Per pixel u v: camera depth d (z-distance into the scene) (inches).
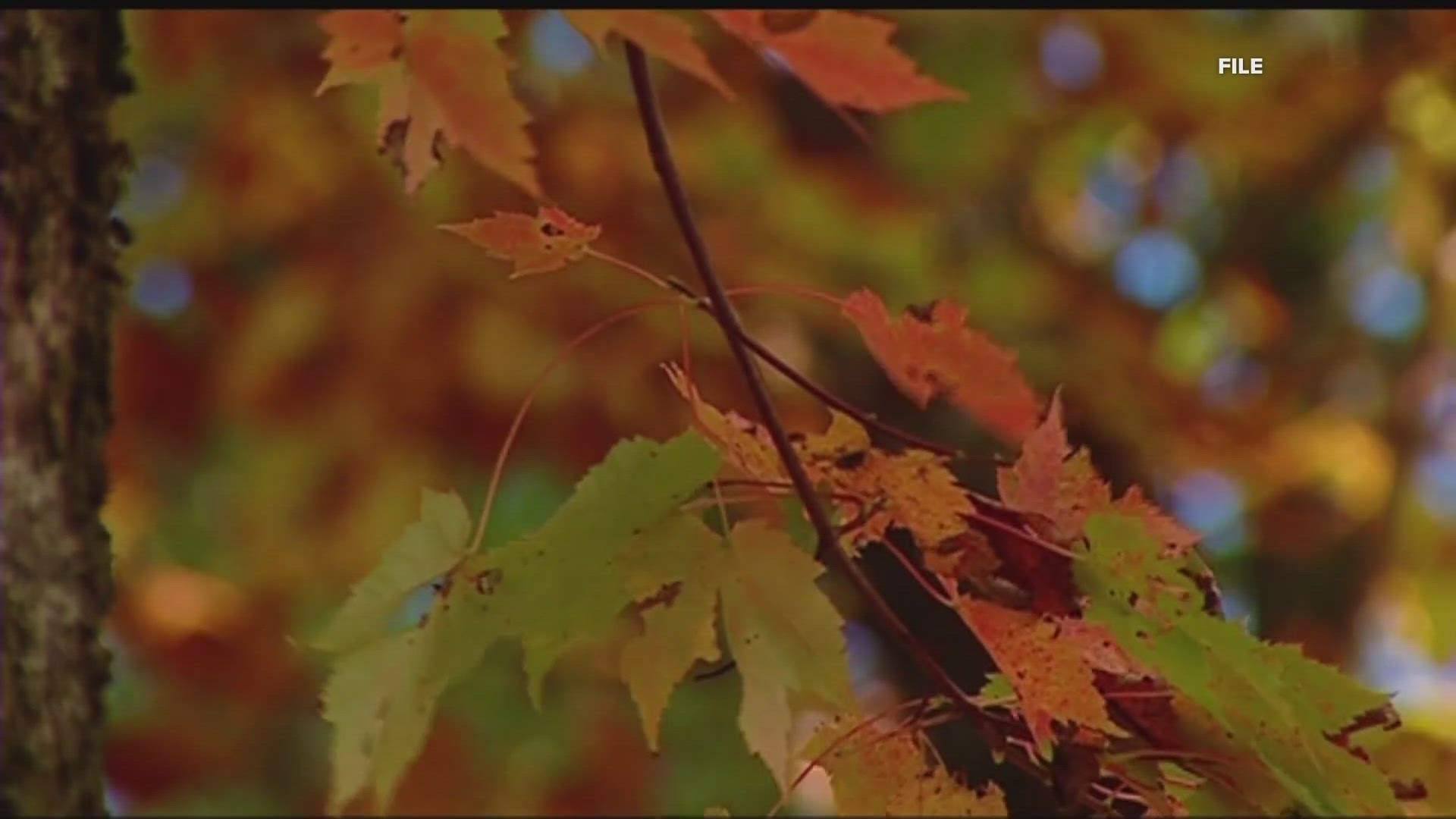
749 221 215.9
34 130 72.2
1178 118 244.8
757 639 73.7
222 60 210.1
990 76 220.1
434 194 209.5
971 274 232.1
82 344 72.1
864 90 68.2
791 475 72.5
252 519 229.3
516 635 72.2
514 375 208.8
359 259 211.3
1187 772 74.3
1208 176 276.1
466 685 243.8
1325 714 69.1
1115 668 71.4
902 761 76.9
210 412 229.8
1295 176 270.4
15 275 71.0
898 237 218.7
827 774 76.9
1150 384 241.9
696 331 209.3
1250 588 278.2
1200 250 283.3
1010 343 231.0
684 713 250.8
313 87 212.1
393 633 71.4
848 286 218.2
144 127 213.8
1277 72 249.0
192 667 248.7
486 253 71.6
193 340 228.1
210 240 219.1
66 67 73.4
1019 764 75.5
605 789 243.0
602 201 211.6
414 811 237.6
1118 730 70.5
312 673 252.4
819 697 74.7
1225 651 69.2
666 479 72.9
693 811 246.4
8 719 68.2
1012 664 71.1
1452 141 269.7
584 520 72.5
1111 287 258.8
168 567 253.8
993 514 71.6
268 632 249.3
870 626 185.0
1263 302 284.0
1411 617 291.9
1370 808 70.1
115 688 255.8
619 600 72.6
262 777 257.9
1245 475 259.1
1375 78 254.4
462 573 71.9
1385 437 280.2
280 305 211.0
